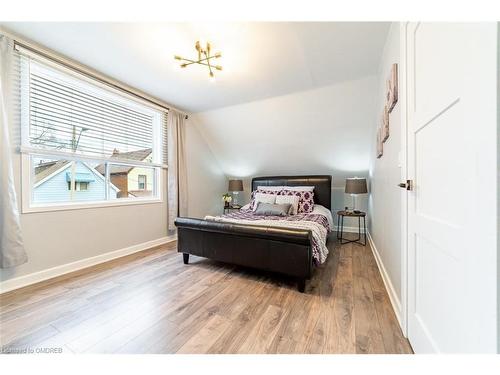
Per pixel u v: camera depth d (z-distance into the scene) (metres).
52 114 2.27
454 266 0.80
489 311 0.60
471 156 0.68
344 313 1.60
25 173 2.05
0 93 1.82
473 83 0.66
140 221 3.17
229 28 1.83
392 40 1.76
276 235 1.96
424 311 1.08
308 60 2.31
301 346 1.27
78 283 2.09
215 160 4.96
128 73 2.58
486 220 0.61
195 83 2.84
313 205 3.90
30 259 2.08
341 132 3.57
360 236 4.01
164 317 1.56
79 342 1.32
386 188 2.11
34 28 1.85
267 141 4.16
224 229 2.22
